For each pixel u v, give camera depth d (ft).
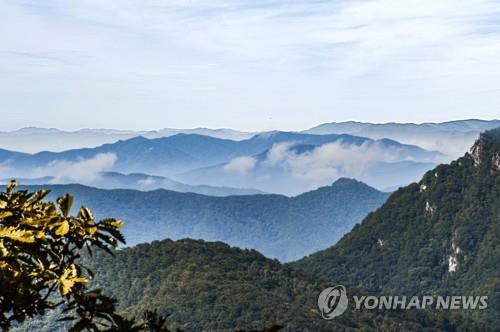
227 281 442.09
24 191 30.71
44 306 28.78
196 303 414.62
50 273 28.78
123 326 28.89
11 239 28.50
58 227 29.27
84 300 28.86
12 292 27.89
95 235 30.53
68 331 28.66
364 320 440.86
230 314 397.19
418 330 449.06
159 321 29.40
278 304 410.93
